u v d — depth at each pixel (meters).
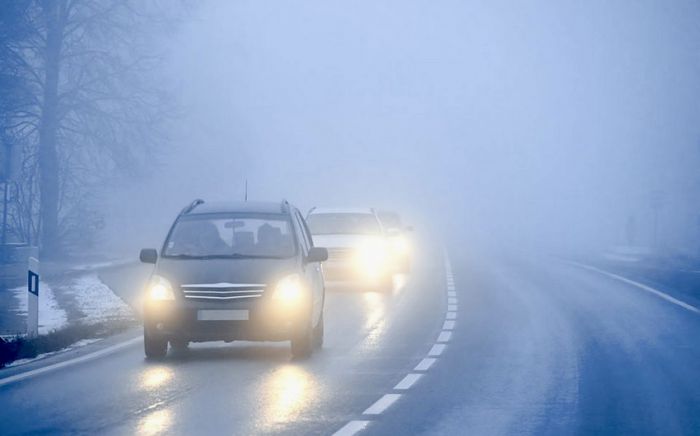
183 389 21.09
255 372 23.56
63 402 19.52
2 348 25.38
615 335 31.53
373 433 16.64
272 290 25.09
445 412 18.61
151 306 25.14
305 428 16.98
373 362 25.36
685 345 29.05
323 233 51.38
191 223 27.33
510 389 21.31
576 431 16.98
